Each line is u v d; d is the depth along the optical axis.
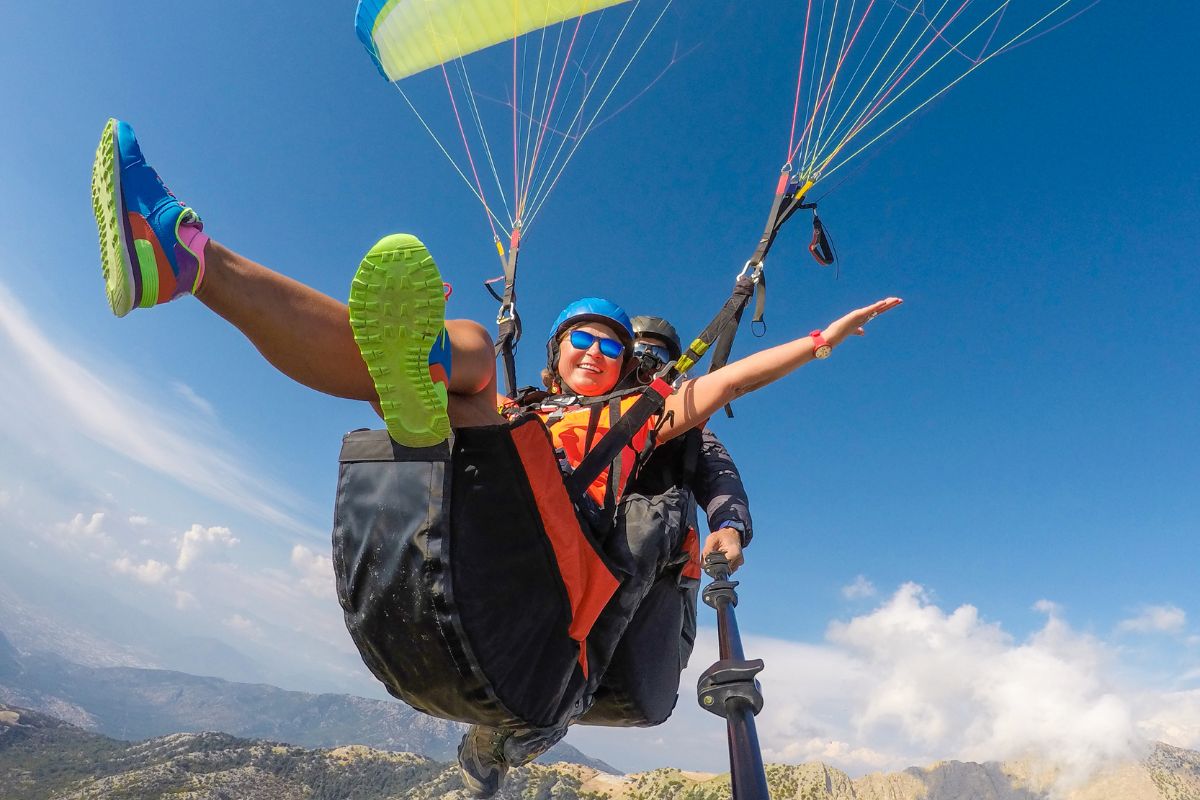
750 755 1.84
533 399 3.48
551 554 2.03
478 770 3.39
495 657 1.99
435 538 1.87
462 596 1.89
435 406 1.72
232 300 1.60
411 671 2.04
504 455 1.91
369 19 6.22
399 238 1.53
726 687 2.20
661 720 3.50
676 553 3.16
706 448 3.79
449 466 1.89
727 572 3.03
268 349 1.69
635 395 3.14
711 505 3.55
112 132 1.50
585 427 3.09
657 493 3.36
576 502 2.34
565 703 2.33
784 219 3.53
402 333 1.57
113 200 1.47
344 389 1.81
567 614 2.14
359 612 2.02
